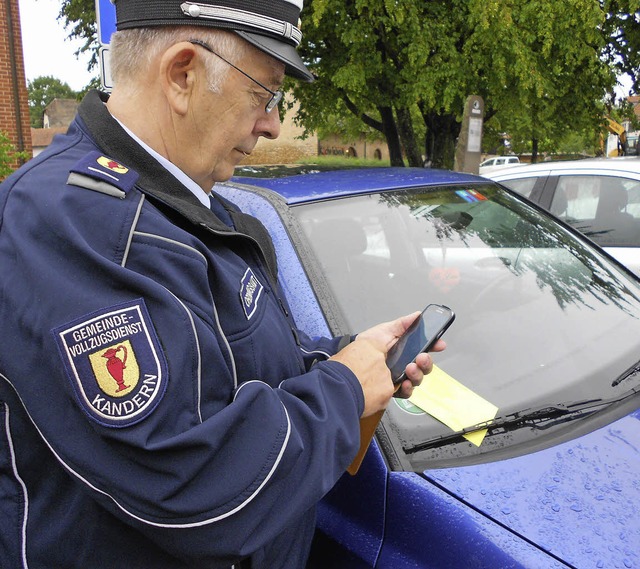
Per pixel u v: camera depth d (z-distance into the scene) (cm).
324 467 96
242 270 108
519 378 163
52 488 95
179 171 109
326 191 206
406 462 135
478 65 774
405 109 1008
